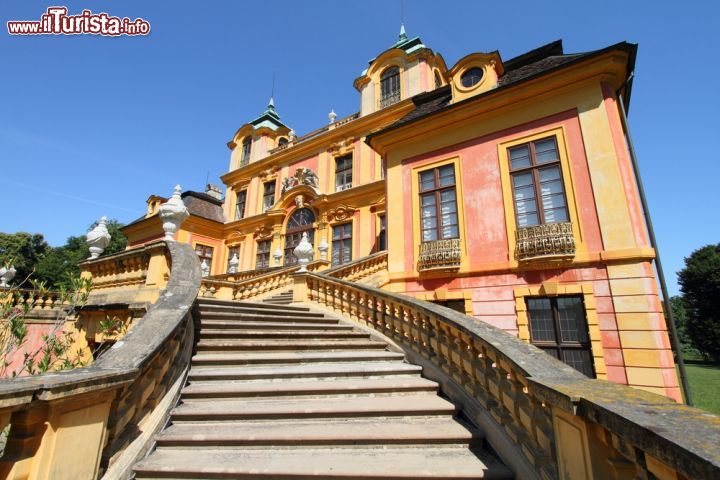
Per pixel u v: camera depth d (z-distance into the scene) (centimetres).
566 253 819
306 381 489
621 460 189
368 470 303
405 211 1137
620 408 182
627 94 1012
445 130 1113
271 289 1193
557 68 896
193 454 333
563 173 888
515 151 981
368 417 401
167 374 427
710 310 3441
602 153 841
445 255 982
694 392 1631
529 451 286
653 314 715
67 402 212
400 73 1872
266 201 2331
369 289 721
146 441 331
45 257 3622
